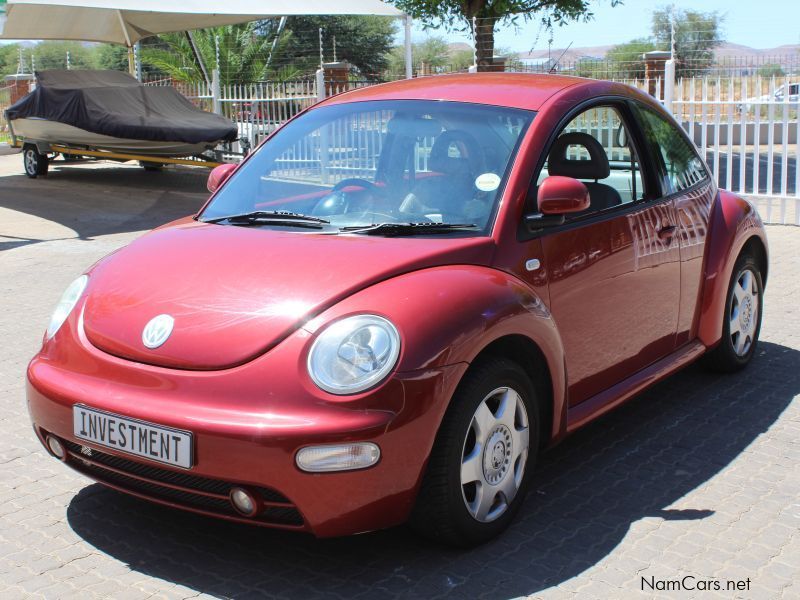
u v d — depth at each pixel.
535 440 3.46
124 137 14.79
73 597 2.98
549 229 3.64
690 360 4.68
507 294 3.26
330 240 3.45
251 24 26.89
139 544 3.35
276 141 4.40
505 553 3.26
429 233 3.47
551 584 3.05
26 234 10.64
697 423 4.56
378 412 2.83
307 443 2.78
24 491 3.82
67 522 3.54
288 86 16.11
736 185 13.74
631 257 4.07
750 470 4.00
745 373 5.32
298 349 2.91
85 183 15.87
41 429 3.34
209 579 3.10
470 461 3.14
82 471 3.31
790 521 3.51
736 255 4.95
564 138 3.88
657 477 3.93
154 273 3.42
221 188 4.29
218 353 2.97
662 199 4.43
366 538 3.36
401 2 19.94
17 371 5.47
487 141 3.78
